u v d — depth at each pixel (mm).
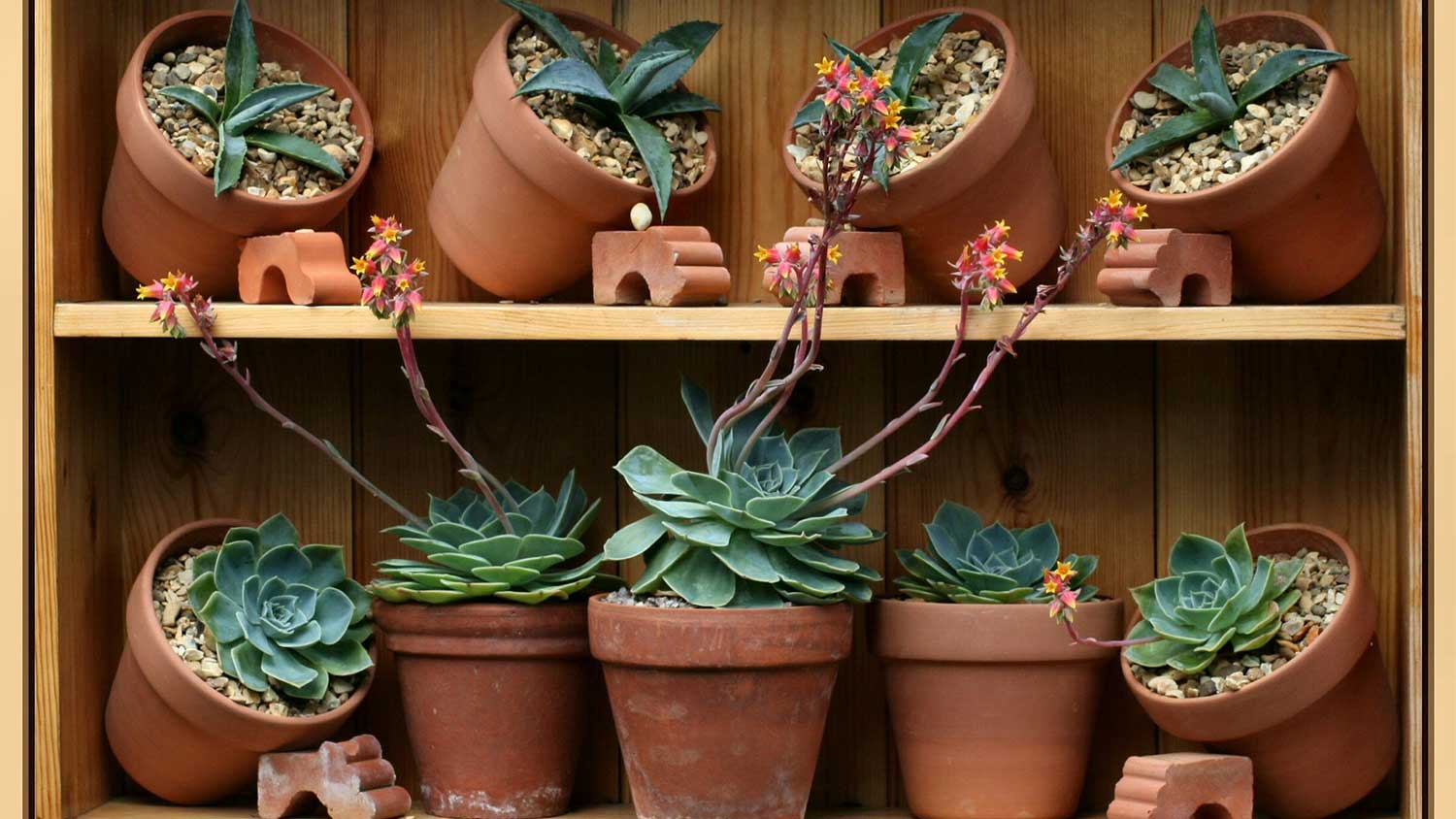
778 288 1723
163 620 1854
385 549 2020
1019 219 1852
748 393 1751
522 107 1813
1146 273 1745
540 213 1841
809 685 1750
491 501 1853
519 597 1813
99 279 1964
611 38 1949
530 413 2012
